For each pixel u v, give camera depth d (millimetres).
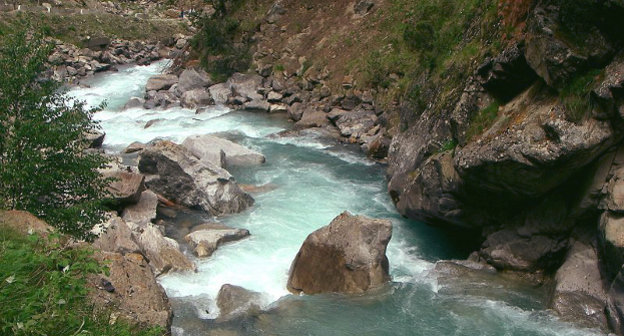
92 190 14547
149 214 19266
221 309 14617
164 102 34375
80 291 8844
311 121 30125
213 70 37969
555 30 14492
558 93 14695
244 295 15016
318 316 14328
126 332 9047
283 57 36781
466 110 17531
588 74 13914
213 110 33094
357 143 27734
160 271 15891
